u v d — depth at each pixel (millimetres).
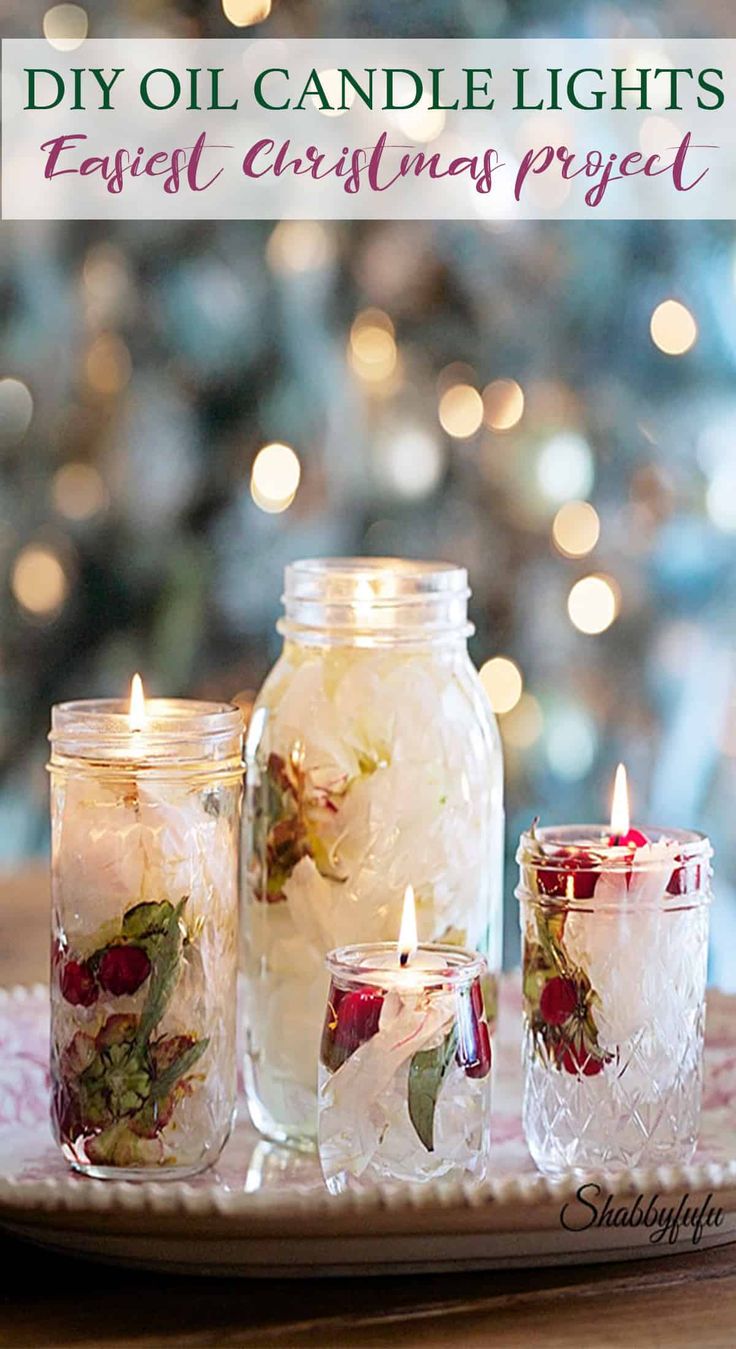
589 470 2080
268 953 923
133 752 831
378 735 905
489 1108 815
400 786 903
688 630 2158
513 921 2072
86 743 833
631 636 2145
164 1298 746
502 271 2080
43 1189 732
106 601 2104
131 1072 835
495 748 956
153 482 2053
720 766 2186
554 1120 850
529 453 2064
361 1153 784
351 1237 735
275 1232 729
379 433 2051
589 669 2143
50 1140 919
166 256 2053
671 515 2131
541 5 2025
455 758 917
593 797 2148
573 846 855
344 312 2066
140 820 832
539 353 2105
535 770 2104
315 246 2035
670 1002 840
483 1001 871
